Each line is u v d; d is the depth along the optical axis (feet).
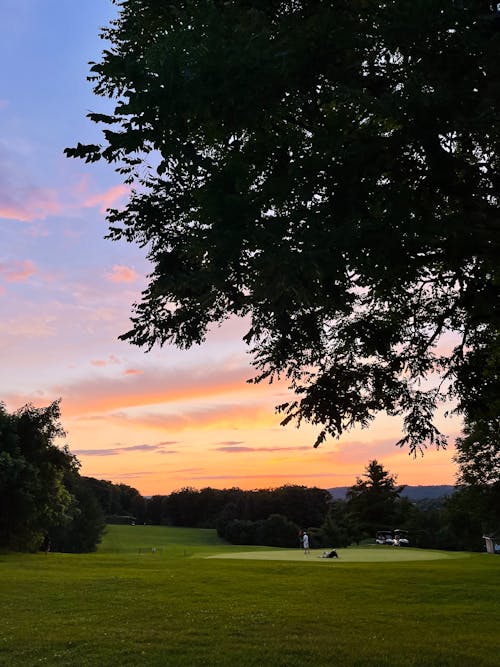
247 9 25.20
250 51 20.22
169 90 20.18
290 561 120.88
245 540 353.31
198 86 20.25
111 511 547.08
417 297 42.01
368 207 24.12
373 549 188.24
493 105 20.77
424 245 23.35
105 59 20.98
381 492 402.31
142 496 588.91
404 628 48.55
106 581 81.87
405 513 398.01
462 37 20.70
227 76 20.30
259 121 22.33
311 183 21.39
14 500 183.01
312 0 25.73
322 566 104.83
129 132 21.75
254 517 402.52
